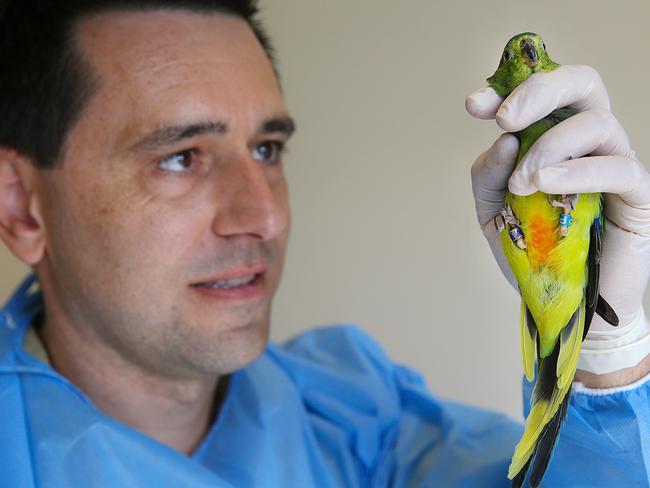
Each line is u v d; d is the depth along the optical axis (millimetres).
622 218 808
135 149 996
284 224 1079
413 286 1812
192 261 1021
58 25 1018
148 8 1032
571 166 696
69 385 1077
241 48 1068
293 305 1884
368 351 1567
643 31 1386
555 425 731
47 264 1113
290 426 1231
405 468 1294
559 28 1436
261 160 1134
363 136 1765
